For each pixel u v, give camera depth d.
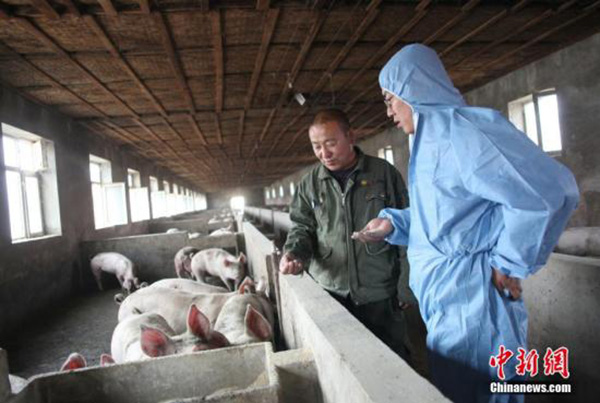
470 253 1.23
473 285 1.23
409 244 1.42
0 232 4.48
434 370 1.35
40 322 4.81
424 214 1.30
